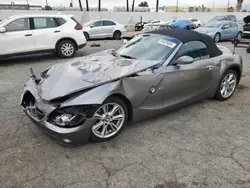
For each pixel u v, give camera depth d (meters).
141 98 3.03
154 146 2.85
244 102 4.30
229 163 2.55
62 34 8.09
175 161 2.57
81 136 2.62
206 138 3.05
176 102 3.50
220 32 14.17
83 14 25.81
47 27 7.82
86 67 3.18
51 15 7.93
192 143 2.93
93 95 2.59
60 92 2.60
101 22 15.65
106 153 2.70
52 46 8.00
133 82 2.90
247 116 3.72
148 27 13.16
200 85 3.74
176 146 2.86
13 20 7.19
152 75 3.06
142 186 2.21
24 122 3.39
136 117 3.12
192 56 3.58
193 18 31.50
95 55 3.87
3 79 5.62
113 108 2.86
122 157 2.63
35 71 6.42
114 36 16.20
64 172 2.38
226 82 4.27
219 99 4.29
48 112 2.55
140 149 2.79
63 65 3.44
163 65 3.21
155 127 3.31
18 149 2.75
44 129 2.64
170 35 3.71
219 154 2.71
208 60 3.79
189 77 3.49
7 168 2.43
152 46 3.64
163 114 3.72
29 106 2.92
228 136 3.11
